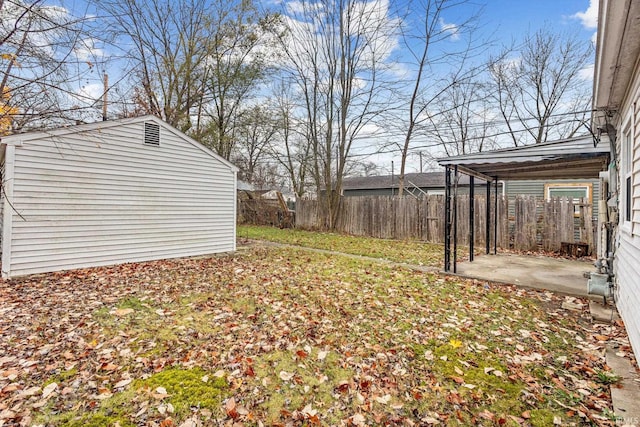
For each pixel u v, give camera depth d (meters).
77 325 3.60
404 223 11.96
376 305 4.34
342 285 5.39
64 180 6.29
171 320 3.78
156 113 12.33
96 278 5.80
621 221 4.08
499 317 3.93
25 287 5.14
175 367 2.74
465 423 2.08
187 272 6.36
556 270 6.54
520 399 2.30
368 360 2.88
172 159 8.05
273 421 2.12
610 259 4.59
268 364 2.81
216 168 9.05
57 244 6.23
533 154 5.27
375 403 2.29
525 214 9.33
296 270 6.58
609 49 2.91
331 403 2.30
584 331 3.53
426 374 2.65
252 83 15.20
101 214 6.82
